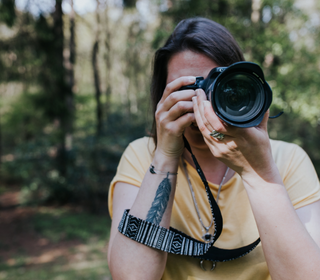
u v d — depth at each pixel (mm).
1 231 6512
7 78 7109
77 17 9867
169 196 837
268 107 701
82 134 8523
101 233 6262
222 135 743
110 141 7711
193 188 960
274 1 6504
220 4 6781
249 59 6203
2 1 6055
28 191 8312
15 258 5145
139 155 1038
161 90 1073
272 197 753
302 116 6727
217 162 975
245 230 896
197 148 968
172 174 853
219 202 934
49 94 7527
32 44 7074
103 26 13367
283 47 6219
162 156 858
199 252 810
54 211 7652
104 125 8453
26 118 8633
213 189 948
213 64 922
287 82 6543
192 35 917
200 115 780
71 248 5547
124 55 17688
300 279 704
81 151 7777
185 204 942
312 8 10195
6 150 11648
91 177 7414
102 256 5148
